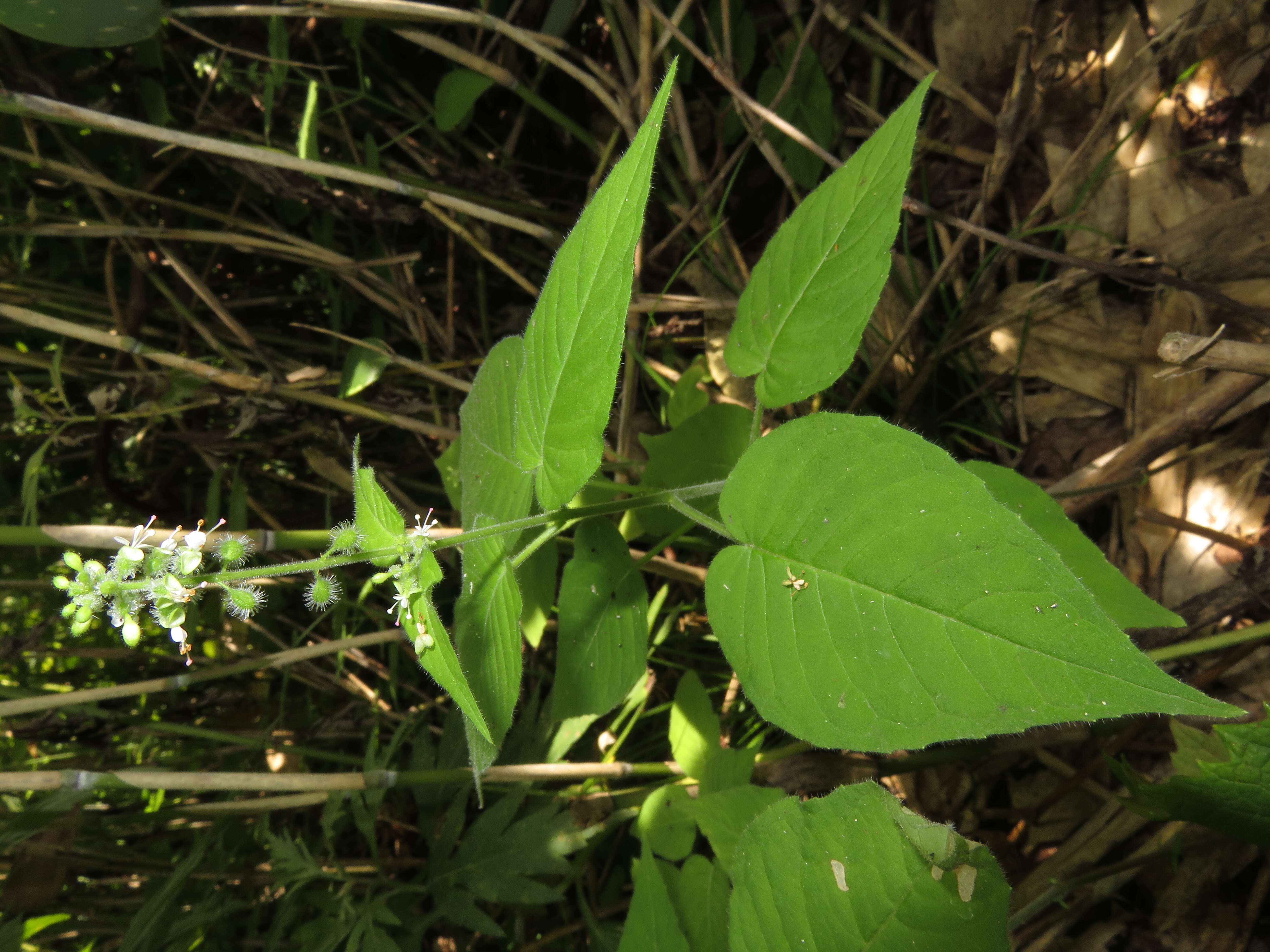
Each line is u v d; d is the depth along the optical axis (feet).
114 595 0.42
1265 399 0.79
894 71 1.02
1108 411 0.91
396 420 0.96
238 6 0.86
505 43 1.02
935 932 0.47
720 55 0.96
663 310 0.99
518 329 1.07
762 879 0.52
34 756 0.97
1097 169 0.89
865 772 0.88
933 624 0.41
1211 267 0.83
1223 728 0.52
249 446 1.00
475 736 0.52
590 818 0.86
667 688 0.98
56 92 0.91
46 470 1.03
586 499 0.74
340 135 1.03
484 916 0.78
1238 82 0.84
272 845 0.80
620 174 0.42
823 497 0.46
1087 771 0.82
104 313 1.04
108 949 0.89
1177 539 0.83
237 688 1.03
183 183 1.04
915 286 0.97
